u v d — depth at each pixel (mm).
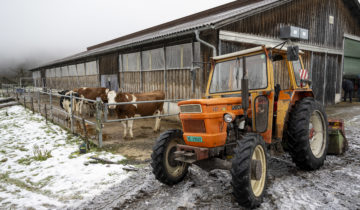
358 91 15305
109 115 10602
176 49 9281
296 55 3268
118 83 13250
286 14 10227
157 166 3494
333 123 5137
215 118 3195
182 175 3801
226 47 7812
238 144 2975
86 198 3414
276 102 4141
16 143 7062
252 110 3516
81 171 4512
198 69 8352
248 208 2900
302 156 3842
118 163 4770
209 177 3961
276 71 4336
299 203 3043
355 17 15000
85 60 17000
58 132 8109
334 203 3010
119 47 10594
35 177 4391
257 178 2861
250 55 3791
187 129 3449
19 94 20438
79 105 10117
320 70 12742
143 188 3621
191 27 7250
